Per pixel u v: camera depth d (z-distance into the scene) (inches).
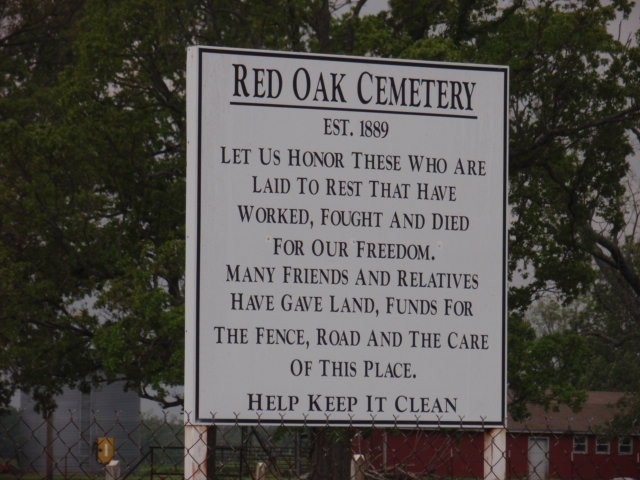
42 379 1341.0
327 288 361.7
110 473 343.9
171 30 1270.9
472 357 368.8
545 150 1243.2
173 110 1352.1
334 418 358.6
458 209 372.2
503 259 373.4
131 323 1154.7
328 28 1237.7
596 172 1307.8
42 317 1327.5
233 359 354.9
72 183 1326.3
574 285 1392.7
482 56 1220.5
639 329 1817.2
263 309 358.0
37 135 1283.2
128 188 1338.6
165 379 1121.4
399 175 369.7
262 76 365.1
